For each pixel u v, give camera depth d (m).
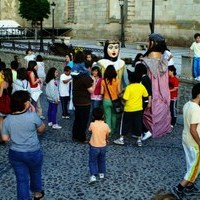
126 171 5.46
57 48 14.65
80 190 4.88
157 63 7.12
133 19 24.47
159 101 7.02
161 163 5.77
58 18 31.47
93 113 5.06
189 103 4.46
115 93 6.84
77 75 6.57
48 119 7.68
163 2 22.16
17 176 4.08
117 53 7.37
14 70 7.99
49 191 4.85
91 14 28.16
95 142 5.00
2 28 26.38
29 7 24.58
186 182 4.57
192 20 20.72
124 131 6.54
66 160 5.91
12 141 4.03
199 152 4.46
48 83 7.55
